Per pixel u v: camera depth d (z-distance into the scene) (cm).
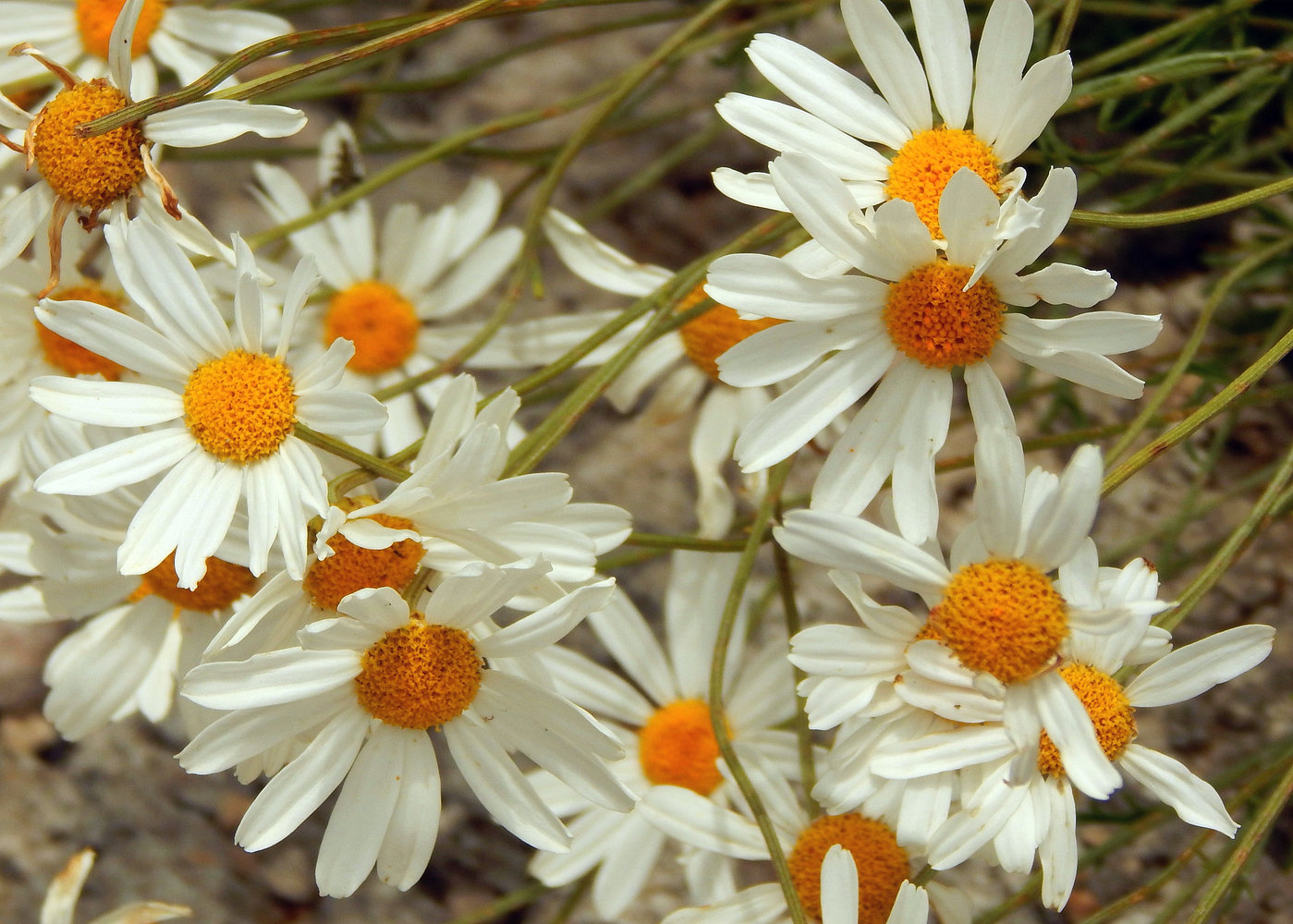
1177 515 57
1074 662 47
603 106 52
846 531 47
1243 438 57
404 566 47
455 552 47
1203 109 51
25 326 52
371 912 57
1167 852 55
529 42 66
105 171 49
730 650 52
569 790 51
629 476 59
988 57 47
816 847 49
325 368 47
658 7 66
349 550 47
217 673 46
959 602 46
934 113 48
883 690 47
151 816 57
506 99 65
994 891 55
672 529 59
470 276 54
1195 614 56
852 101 48
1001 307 47
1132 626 46
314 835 57
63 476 47
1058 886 46
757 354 48
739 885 56
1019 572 46
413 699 47
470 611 47
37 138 49
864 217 47
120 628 51
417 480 46
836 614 57
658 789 50
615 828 51
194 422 48
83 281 52
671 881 56
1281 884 54
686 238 62
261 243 52
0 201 50
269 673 47
